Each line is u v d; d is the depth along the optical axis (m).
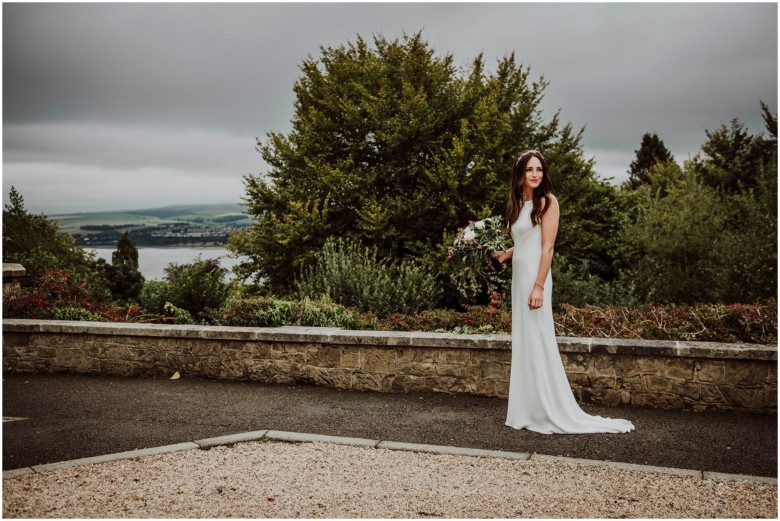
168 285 10.40
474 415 5.71
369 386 6.66
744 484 4.01
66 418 5.67
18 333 7.65
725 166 26.47
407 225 15.80
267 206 17.25
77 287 9.85
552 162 16.72
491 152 15.66
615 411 5.79
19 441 5.00
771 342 6.05
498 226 5.72
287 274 16.88
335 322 8.00
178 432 5.25
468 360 6.38
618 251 18.47
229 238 20.55
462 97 16.75
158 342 7.36
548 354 5.20
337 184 16.17
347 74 17.89
